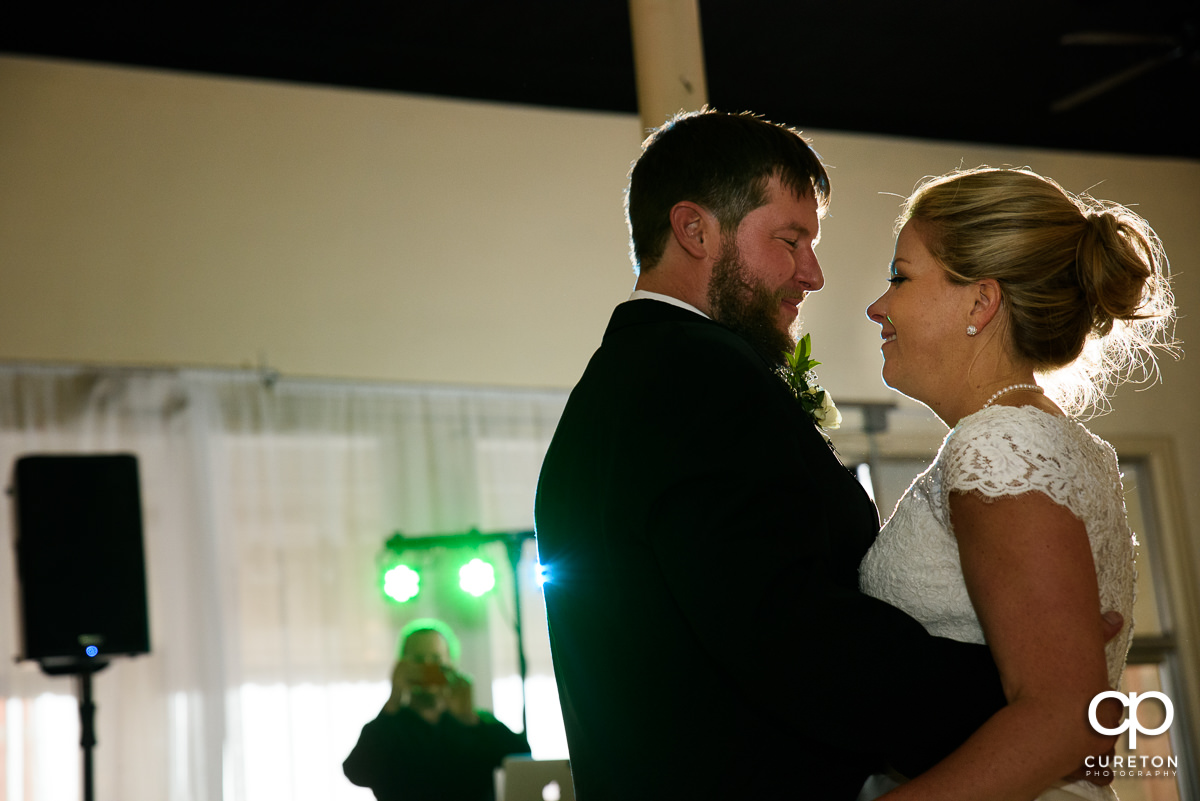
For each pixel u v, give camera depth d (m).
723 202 1.49
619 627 1.29
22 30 5.43
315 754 5.60
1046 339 1.41
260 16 5.41
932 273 1.46
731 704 1.25
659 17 3.16
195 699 5.44
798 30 5.72
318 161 6.04
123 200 5.71
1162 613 6.71
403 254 6.10
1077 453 1.26
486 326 6.18
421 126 6.23
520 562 5.51
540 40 5.74
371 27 5.54
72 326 5.57
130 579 4.66
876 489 6.29
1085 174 7.18
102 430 5.55
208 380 5.74
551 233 6.35
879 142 6.88
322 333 5.93
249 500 5.74
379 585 5.83
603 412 1.35
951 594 1.29
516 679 5.95
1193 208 7.31
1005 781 1.09
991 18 5.72
